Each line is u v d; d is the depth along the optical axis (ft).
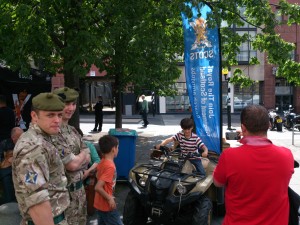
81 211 10.51
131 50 27.48
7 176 18.20
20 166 6.97
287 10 31.48
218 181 8.07
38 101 7.64
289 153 7.98
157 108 100.42
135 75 28.35
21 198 7.07
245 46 98.17
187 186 15.56
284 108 101.04
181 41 38.99
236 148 7.97
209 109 23.18
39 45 22.89
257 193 7.51
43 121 7.66
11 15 23.67
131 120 81.05
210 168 17.80
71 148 10.19
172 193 15.43
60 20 23.91
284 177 7.63
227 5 28.22
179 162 17.03
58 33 27.50
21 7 21.38
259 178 7.50
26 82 27.40
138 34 24.73
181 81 99.91
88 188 17.79
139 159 34.53
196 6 22.86
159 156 19.10
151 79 36.91
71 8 23.26
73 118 25.66
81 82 96.02
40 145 7.31
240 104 101.55
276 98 100.89
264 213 7.52
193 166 17.15
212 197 18.19
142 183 16.49
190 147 18.29
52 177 7.80
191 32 24.11
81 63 22.33
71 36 22.94
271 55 31.58
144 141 47.50
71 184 10.14
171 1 26.63
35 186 6.86
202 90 23.54
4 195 18.51
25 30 22.71
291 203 8.62
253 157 7.64
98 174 13.53
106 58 30.45
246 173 7.54
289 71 35.04
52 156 7.64
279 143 46.11
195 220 15.31
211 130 23.15
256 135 8.03
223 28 34.68
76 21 22.56
